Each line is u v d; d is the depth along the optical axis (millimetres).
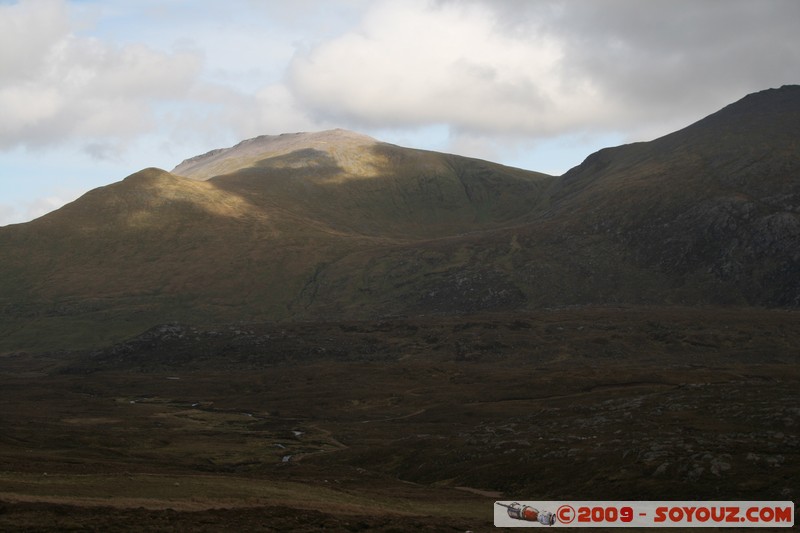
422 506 66125
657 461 78438
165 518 48750
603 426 104250
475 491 82062
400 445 110625
